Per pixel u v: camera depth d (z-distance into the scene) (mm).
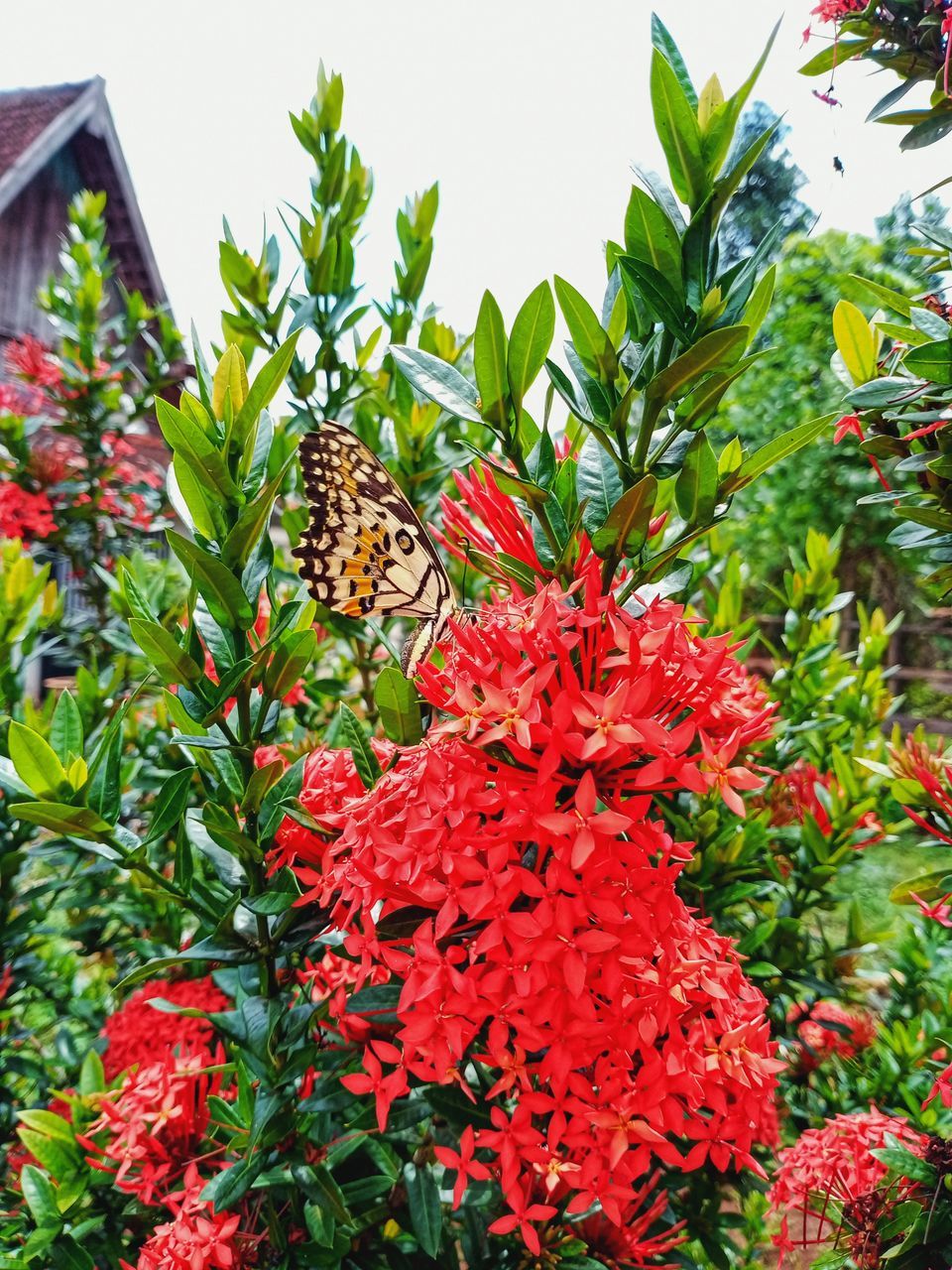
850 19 1931
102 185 11414
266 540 1702
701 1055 1449
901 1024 2986
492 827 1373
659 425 1515
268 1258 1901
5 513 4664
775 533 9305
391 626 3275
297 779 1729
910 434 1753
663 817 2725
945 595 2090
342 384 3201
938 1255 1869
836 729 3389
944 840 2012
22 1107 3041
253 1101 1967
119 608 3615
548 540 1575
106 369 5266
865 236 8312
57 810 1486
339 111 3064
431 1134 1939
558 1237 1895
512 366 1419
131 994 3041
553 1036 1337
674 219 1337
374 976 1539
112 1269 2191
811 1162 2096
